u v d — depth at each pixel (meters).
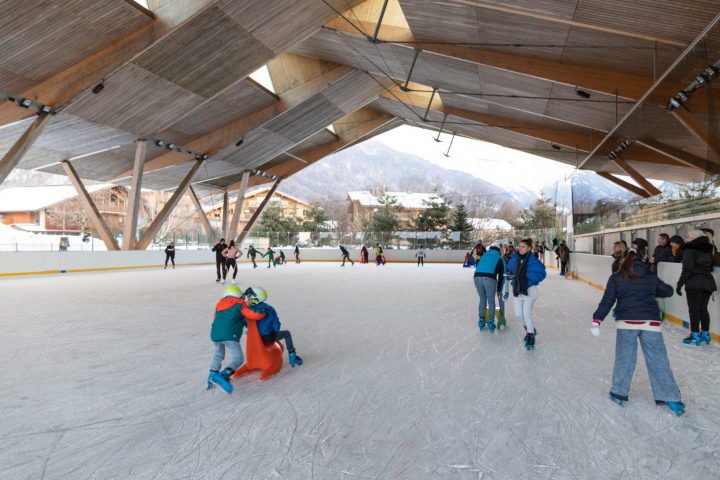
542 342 5.95
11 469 2.61
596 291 12.88
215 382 3.92
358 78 22.00
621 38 10.20
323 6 15.26
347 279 16.50
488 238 37.44
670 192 11.27
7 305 9.35
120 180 25.58
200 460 2.70
